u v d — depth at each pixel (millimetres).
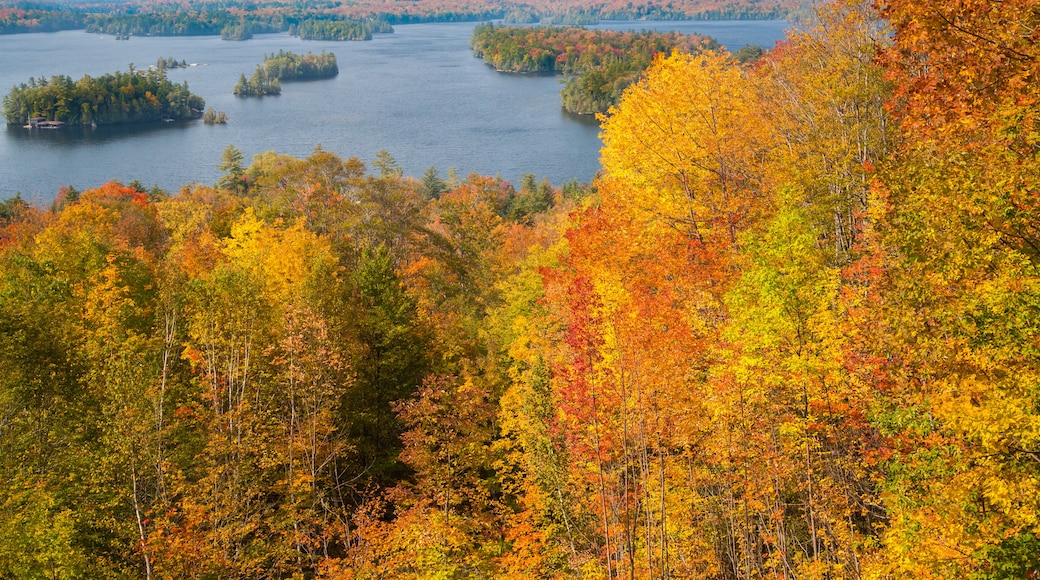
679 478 22750
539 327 33281
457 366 39938
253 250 43562
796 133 25984
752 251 19812
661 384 20500
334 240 57531
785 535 21109
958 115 15117
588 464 23250
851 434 20438
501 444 31359
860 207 22922
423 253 61719
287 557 28203
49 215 76688
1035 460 14211
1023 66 14047
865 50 22750
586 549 26812
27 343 27438
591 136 197375
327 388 32312
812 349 18172
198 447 29375
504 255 65562
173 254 57000
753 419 19891
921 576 15438
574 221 27078
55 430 27250
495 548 28938
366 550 26875
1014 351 13992
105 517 24922
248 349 31500
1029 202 14430
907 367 16547
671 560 22719
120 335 32156
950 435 15680
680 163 26359
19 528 21891
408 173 156625
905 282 15391
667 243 23922
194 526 25406
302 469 30797
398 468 36625
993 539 14094
